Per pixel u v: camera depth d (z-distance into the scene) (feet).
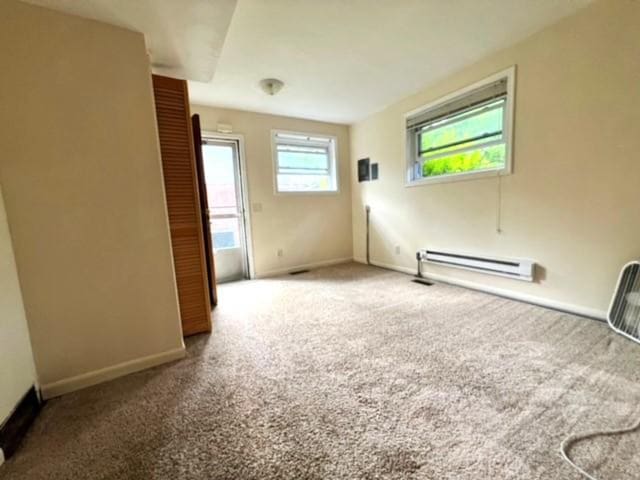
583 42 6.70
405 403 4.47
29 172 4.60
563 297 7.69
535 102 7.72
